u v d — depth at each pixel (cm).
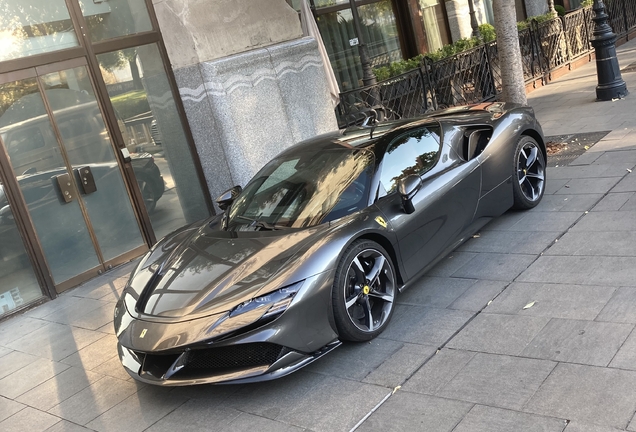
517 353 330
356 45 1105
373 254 389
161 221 747
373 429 297
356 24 880
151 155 740
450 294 424
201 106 750
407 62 1031
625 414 262
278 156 503
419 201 430
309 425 315
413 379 332
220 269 381
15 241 625
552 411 276
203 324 339
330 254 363
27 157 634
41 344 526
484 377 316
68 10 673
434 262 445
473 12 1193
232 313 338
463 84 1052
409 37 1209
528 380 304
